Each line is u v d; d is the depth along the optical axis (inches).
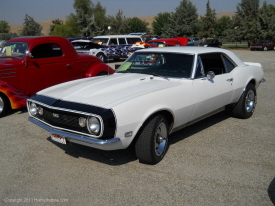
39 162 164.2
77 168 156.3
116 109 135.9
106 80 176.7
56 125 150.2
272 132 206.7
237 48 1606.8
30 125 231.0
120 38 737.6
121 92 153.2
